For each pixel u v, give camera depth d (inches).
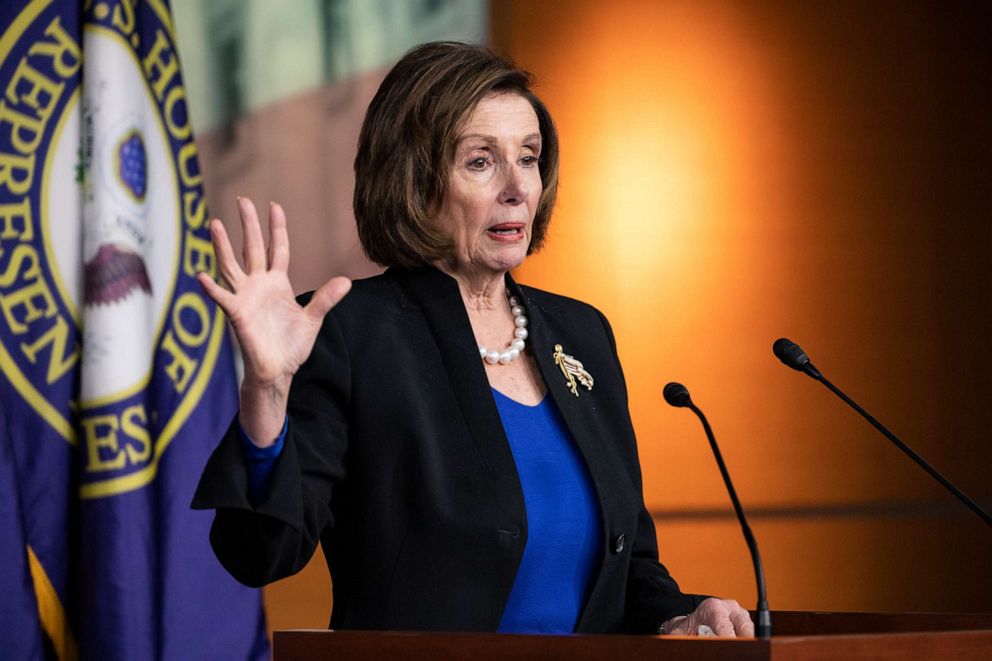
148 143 469.4
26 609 416.8
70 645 434.0
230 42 637.9
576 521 278.4
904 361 729.0
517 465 279.7
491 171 296.8
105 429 437.1
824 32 740.7
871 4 743.1
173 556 450.6
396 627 257.1
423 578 259.0
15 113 444.8
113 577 431.5
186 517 455.2
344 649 214.4
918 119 743.7
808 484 711.7
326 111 647.8
